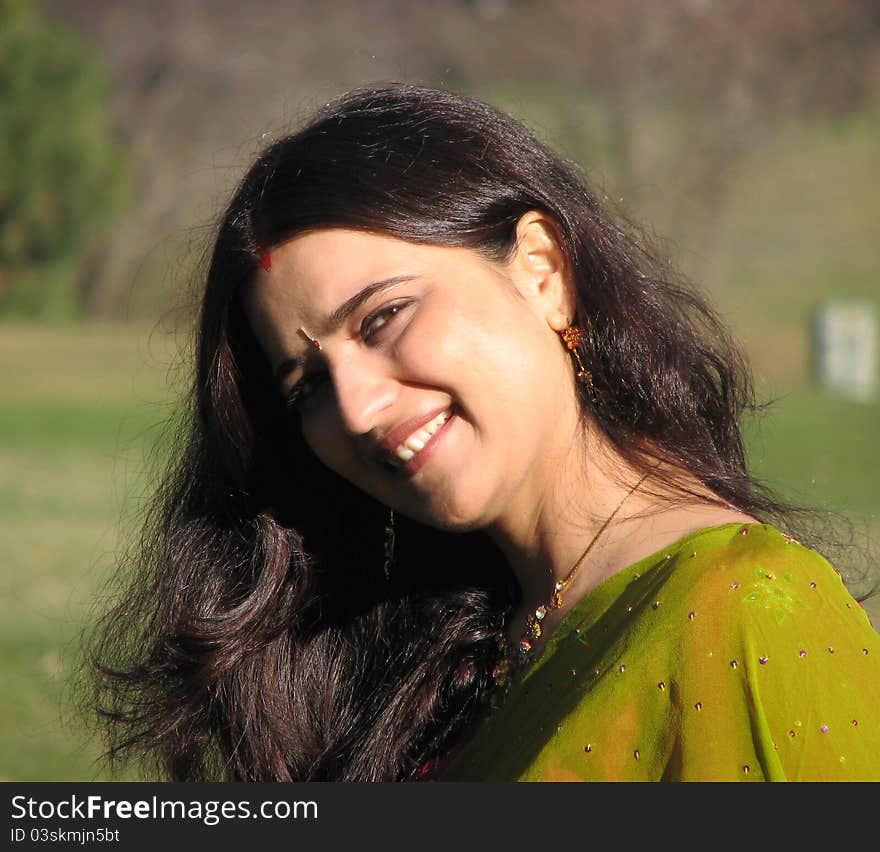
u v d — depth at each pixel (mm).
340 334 4254
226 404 5027
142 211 67562
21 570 16703
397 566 5250
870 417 31312
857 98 60469
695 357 4855
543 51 61156
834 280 63781
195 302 5473
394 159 4281
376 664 5266
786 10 59781
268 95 65250
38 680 11148
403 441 4199
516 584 5055
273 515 5305
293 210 4262
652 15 60312
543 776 3770
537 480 4352
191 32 66500
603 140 60469
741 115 60469
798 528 4891
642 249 5188
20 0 62750
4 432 30047
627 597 3982
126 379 38812
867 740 3494
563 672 4082
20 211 62688
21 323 63781
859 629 3660
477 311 4215
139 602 5652
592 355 4465
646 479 4309
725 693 3568
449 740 4906
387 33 63875
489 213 4336
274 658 5266
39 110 62375
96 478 24641
